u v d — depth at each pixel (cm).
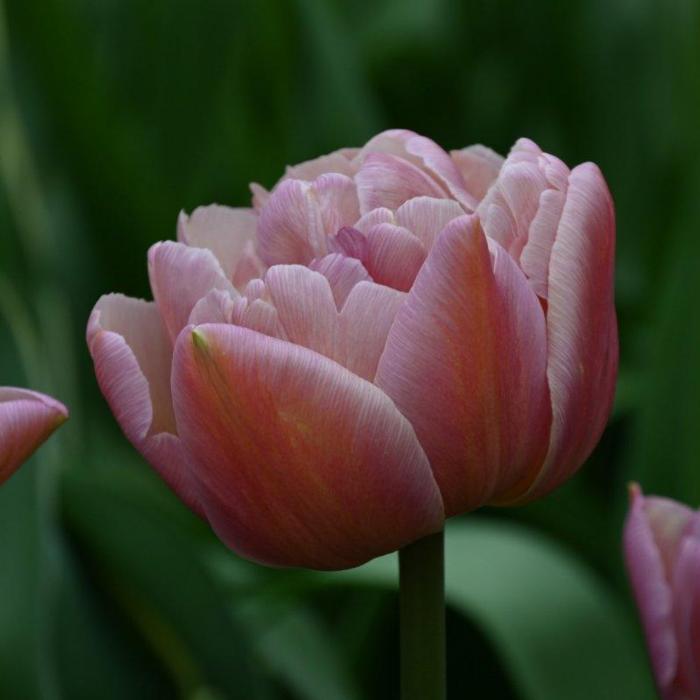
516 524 99
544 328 58
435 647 60
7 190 110
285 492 58
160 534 79
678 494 89
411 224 58
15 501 76
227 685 80
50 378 100
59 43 111
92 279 114
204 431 58
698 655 62
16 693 74
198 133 116
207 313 58
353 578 82
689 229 91
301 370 57
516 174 59
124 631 80
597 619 78
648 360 100
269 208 59
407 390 58
